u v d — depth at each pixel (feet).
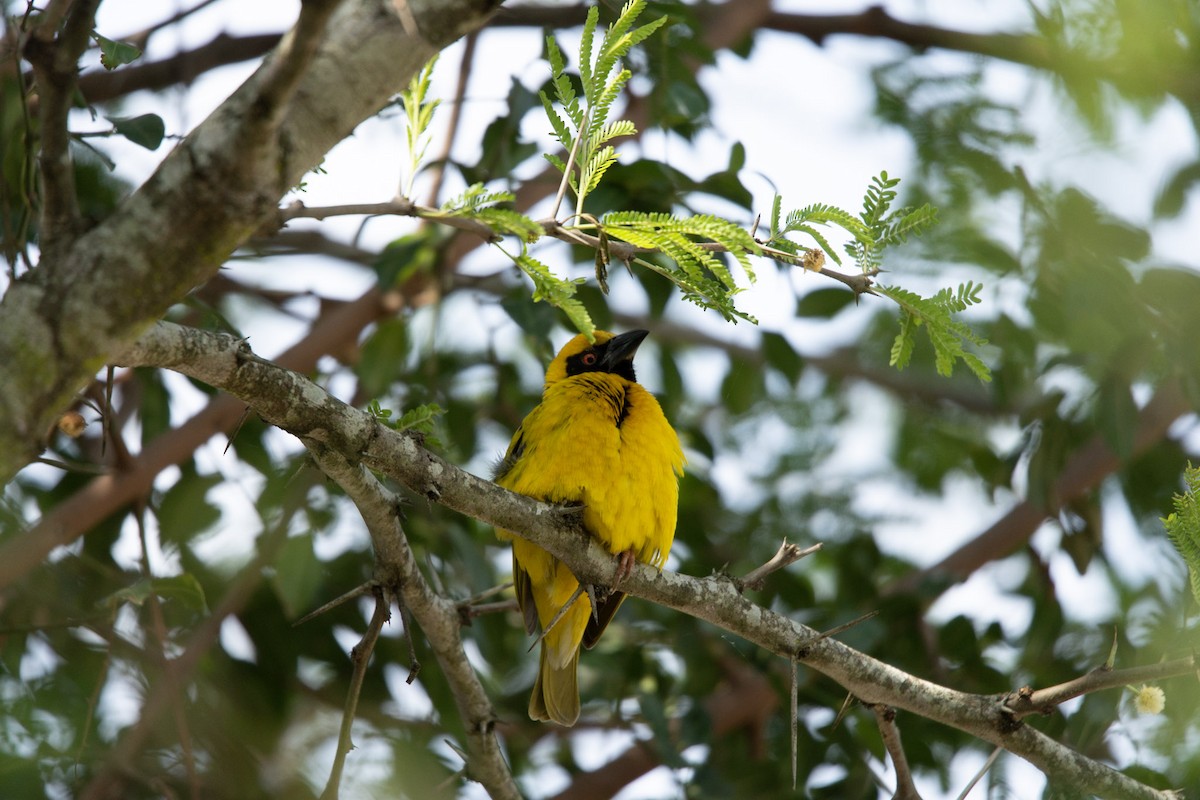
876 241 19.79
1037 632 37.68
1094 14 33.09
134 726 28.55
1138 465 39.88
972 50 38.93
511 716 39.01
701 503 41.39
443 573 37.29
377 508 21.34
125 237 14.24
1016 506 41.93
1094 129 34.22
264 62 14.21
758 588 24.67
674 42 34.86
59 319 14.20
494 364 39.73
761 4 43.42
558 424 29.66
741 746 38.14
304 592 31.19
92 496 32.40
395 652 36.52
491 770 26.96
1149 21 32.40
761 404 48.83
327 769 32.22
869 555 39.47
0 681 29.09
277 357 39.29
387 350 37.35
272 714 33.58
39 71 14.11
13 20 23.86
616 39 18.43
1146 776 27.12
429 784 32.27
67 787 28.50
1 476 14.11
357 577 36.73
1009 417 46.01
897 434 48.60
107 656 27.96
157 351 17.58
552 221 18.37
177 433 33.60
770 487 46.70
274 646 35.17
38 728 28.68
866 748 35.86
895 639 36.83
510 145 36.09
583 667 38.04
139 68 39.65
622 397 30.45
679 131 36.94
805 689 34.63
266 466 34.88
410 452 20.63
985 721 23.63
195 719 30.86
